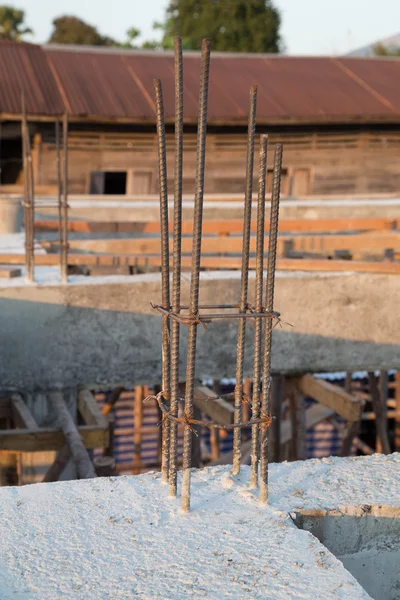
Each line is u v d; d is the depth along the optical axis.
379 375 14.49
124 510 3.29
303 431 9.41
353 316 8.40
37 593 2.70
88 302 7.65
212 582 2.75
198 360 8.05
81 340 7.70
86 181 21.22
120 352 7.82
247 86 23.80
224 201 15.31
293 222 11.15
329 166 22.81
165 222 3.26
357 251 12.95
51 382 7.70
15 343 7.56
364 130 22.78
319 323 8.34
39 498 3.41
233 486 3.52
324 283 8.27
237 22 47.47
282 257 9.48
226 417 8.77
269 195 15.34
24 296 7.49
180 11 48.53
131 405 16.00
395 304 8.46
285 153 22.53
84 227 11.97
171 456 3.37
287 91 23.61
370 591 3.46
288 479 3.62
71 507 3.32
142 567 2.86
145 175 21.58
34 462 8.84
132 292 7.74
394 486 3.54
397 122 22.23
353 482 3.58
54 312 7.59
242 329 3.41
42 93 20.86
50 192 18.83
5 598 2.67
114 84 22.47
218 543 3.02
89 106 20.42
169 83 23.19
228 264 8.74
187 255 9.58
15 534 3.09
